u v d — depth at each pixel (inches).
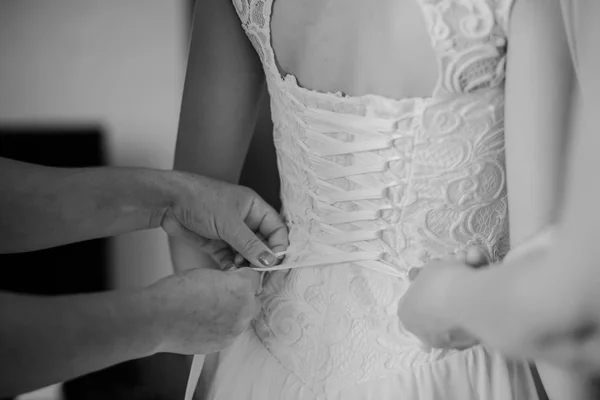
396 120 39.5
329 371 43.7
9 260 138.0
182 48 146.4
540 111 36.3
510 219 38.5
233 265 51.5
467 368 42.4
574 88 36.0
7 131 142.9
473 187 40.4
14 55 143.1
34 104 144.3
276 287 47.0
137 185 53.1
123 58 145.3
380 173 41.2
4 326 41.0
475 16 36.9
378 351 42.8
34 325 41.4
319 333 44.4
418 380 41.9
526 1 36.1
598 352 26.4
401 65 38.9
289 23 42.6
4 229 53.7
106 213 53.8
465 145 39.6
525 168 36.9
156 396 118.4
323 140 42.4
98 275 141.1
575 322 25.9
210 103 52.8
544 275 26.5
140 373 120.3
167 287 43.9
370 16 39.0
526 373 43.7
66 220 53.9
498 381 42.4
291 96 43.4
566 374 35.6
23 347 41.1
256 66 52.0
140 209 53.7
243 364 48.3
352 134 41.3
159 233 143.7
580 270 25.4
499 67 37.8
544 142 36.4
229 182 55.3
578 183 26.0
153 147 147.9
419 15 37.6
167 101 147.2
